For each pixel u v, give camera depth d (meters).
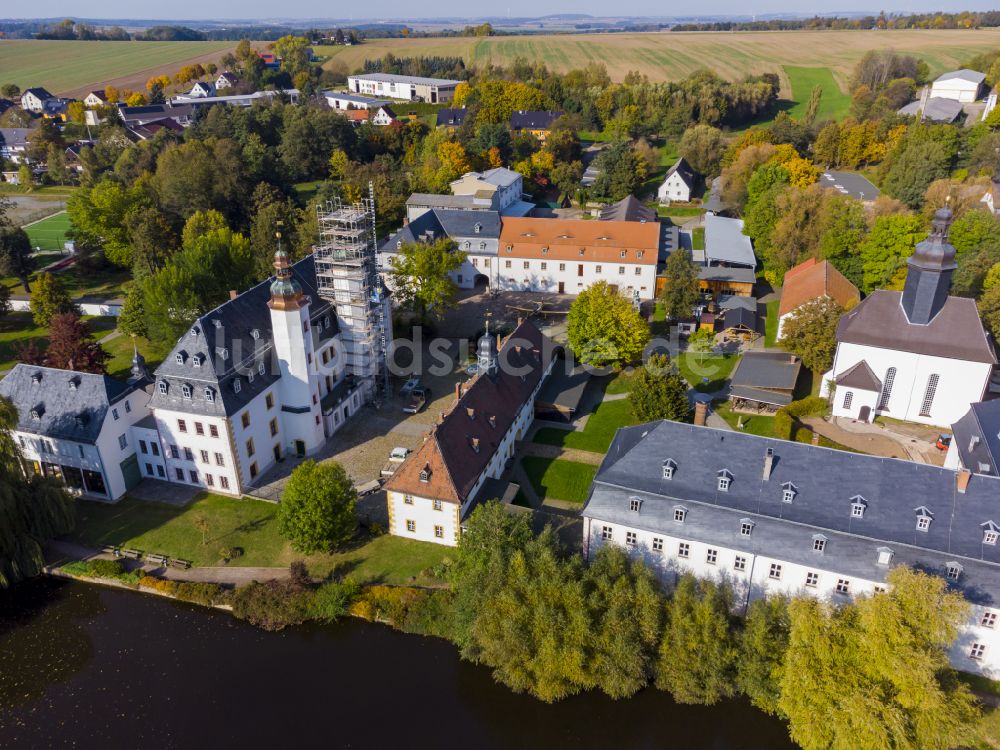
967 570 54.56
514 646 56.56
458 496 68.75
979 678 56.44
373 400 98.56
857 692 48.84
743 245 143.12
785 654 53.19
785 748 54.28
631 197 165.75
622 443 68.38
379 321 98.56
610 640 55.56
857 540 57.06
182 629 65.44
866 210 132.25
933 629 49.12
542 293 137.75
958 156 176.75
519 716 57.16
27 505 69.69
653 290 132.88
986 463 65.62
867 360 89.56
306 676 60.66
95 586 70.38
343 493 70.44
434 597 65.38
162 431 80.38
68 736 55.81
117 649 63.47
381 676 60.56
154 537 74.75
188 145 167.75
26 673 61.44
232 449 77.88
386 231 167.50
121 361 111.88
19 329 123.12
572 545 70.12
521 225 138.38
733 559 61.03
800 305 105.31
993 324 97.06
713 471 62.16
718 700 56.44
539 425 93.12
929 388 88.12
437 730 56.03
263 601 66.25
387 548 72.19
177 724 56.59
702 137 199.88
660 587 61.25
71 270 149.38
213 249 116.25
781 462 61.16
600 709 57.16
